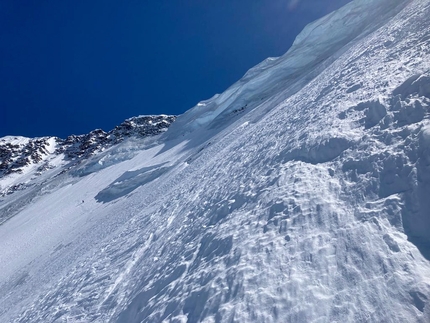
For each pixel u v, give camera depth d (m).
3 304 20.02
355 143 6.50
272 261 4.97
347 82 10.51
